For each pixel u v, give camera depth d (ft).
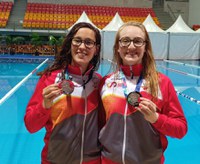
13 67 44.78
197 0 75.36
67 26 63.93
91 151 5.58
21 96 22.81
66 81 5.42
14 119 16.44
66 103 5.52
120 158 5.38
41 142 12.87
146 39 5.76
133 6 77.51
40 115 5.30
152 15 74.33
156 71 5.75
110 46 53.21
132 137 5.40
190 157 11.57
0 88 26.81
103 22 68.28
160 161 5.61
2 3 68.80
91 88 5.81
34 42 58.90
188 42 56.24
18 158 10.98
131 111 5.45
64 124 5.51
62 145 5.52
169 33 55.26
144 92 5.53
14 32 62.08
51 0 73.31
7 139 13.20
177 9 79.92
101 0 75.82
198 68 44.65
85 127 5.55
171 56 56.13
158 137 5.57
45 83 5.74
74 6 72.79
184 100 22.15
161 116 5.23
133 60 5.67
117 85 5.69
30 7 68.74
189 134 14.49
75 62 5.86
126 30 5.70
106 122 5.59
